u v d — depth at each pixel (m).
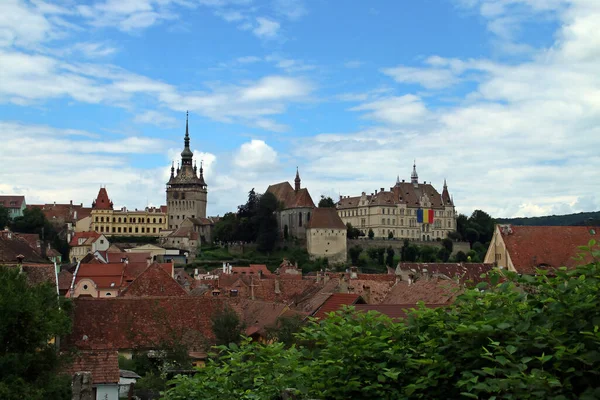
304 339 25.89
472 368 20.58
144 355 75.12
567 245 120.94
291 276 197.50
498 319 20.89
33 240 192.62
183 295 113.88
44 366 46.94
